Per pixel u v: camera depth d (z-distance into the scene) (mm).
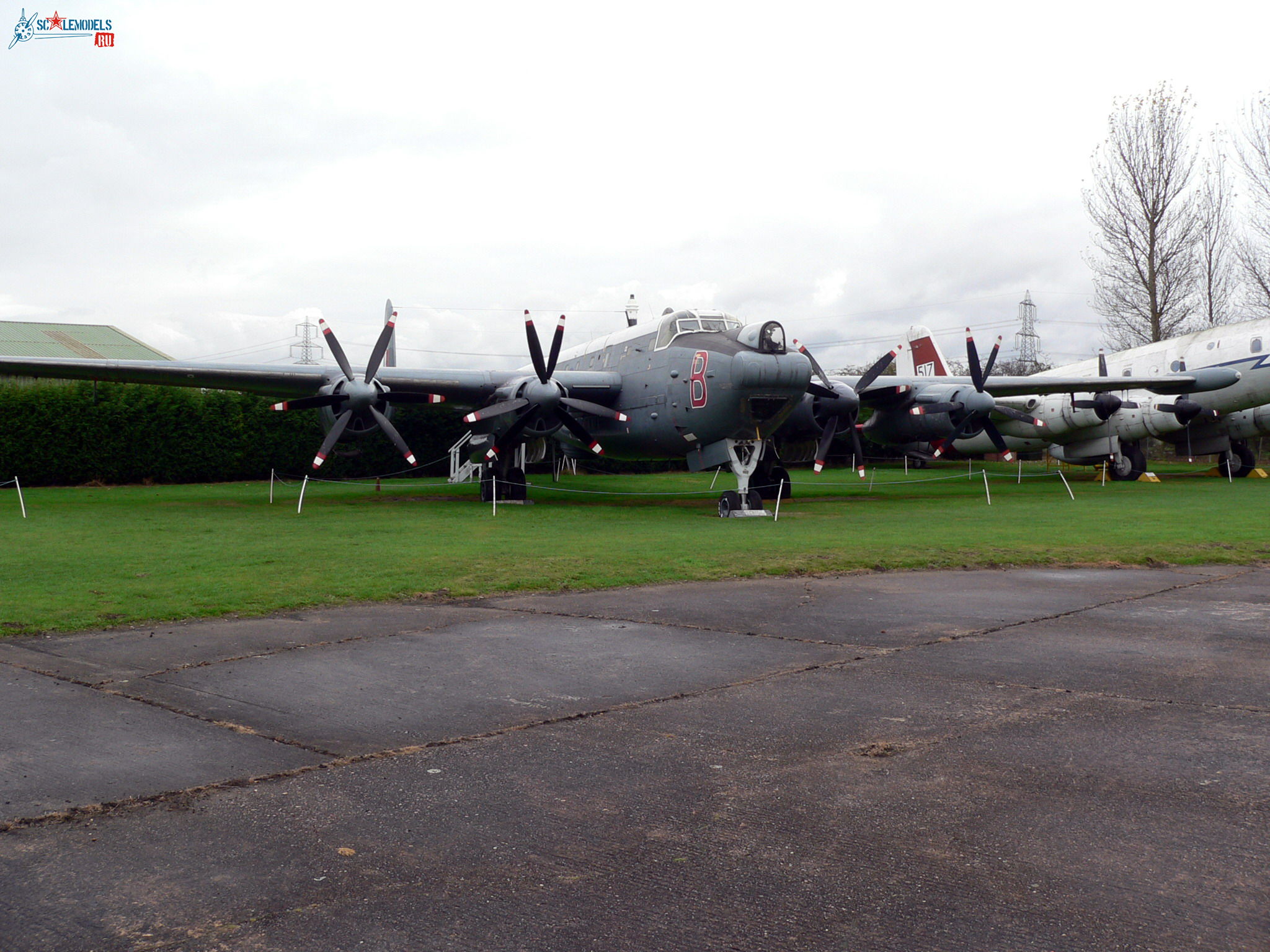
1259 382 31000
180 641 7785
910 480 36875
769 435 20203
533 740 5258
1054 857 3703
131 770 4750
